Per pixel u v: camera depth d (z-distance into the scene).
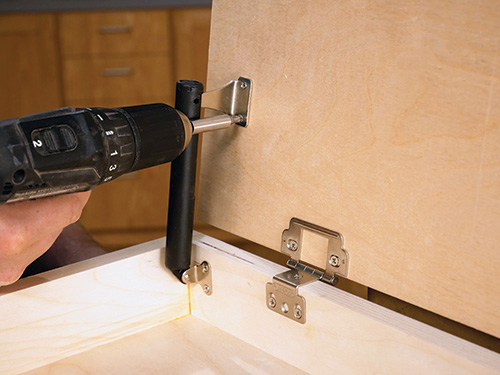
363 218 0.57
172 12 2.06
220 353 0.64
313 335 0.59
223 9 0.65
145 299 0.67
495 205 0.48
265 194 0.65
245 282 0.65
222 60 0.66
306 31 0.58
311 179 0.60
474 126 0.48
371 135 0.55
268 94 0.62
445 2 0.48
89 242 0.92
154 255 0.67
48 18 2.02
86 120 0.50
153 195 2.18
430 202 0.52
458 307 0.52
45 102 2.12
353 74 0.55
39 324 0.59
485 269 0.50
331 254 0.60
